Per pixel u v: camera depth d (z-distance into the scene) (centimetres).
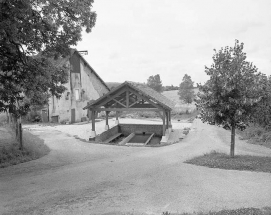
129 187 881
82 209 700
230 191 817
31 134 2262
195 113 4400
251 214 603
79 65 3619
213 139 2047
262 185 871
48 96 1445
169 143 1947
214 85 1205
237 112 1150
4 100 1221
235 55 1224
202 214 626
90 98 3881
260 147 1672
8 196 816
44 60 1255
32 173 1126
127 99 2148
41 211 693
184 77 4769
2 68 1211
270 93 1227
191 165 1195
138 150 1720
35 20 1092
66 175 1071
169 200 753
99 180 980
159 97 2381
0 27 916
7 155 1404
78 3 1145
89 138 2144
